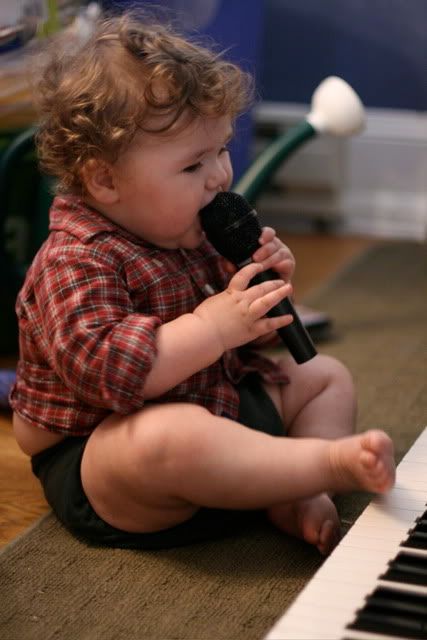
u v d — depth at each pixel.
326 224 3.32
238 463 1.21
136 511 1.30
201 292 1.40
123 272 1.33
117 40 1.36
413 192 3.23
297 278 2.78
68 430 1.36
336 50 3.21
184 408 1.25
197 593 1.24
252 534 1.40
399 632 0.88
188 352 1.27
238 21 2.83
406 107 3.20
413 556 1.02
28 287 1.38
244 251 1.35
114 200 1.34
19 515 1.49
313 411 1.49
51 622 1.18
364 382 1.99
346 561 1.01
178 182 1.31
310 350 1.37
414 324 2.35
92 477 1.31
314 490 1.22
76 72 1.36
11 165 1.99
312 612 0.92
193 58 1.34
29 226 2.28
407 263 2.88
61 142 1.36
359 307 2.49
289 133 2.29
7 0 2.01
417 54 3.15
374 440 1.15
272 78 3.29
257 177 2.26
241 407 1.41
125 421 1.26
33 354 1.38
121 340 1.25
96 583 1.27
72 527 1.38
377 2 3.13
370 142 3.22
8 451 1.71
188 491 1.24
